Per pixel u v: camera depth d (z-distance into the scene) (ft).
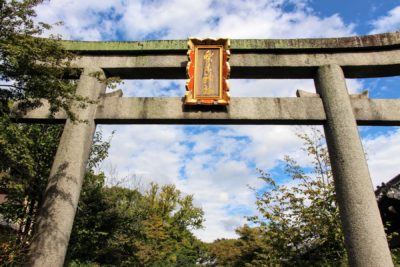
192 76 25.31
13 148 19.67
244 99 25.05
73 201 22.02
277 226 38.42
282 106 24.81
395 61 26.03
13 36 19.25
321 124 24.95
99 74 24.03
